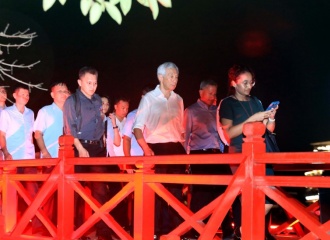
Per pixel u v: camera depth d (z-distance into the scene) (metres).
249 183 5.65
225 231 8.02
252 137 5.68
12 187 8.38
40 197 7.67
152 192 6.70
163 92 8.09
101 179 7.06
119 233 6.89
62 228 7.45
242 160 5.73
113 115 9.92
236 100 6.95
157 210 7.85
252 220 5.62
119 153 10.05
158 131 8.05
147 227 6.64
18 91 9.41
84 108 8.02
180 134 8.22
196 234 8.40
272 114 6.58
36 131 8.90
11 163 8.26
